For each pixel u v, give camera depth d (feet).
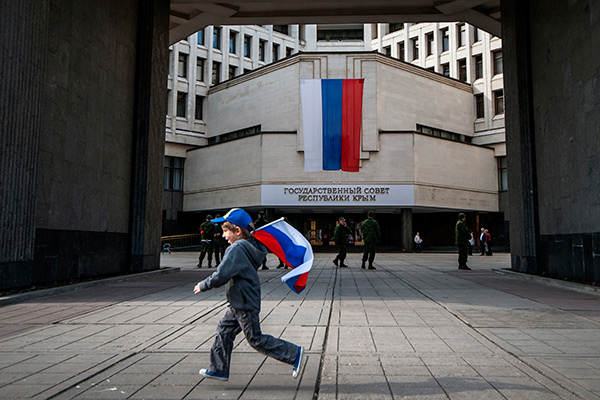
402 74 128.36
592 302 25.91
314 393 11.36
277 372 13.01
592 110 34.22
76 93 36.50
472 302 25.84
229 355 11.88
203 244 55.57
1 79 27.45
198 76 151.02
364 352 15.08
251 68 165.17
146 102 47.73
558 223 39.73
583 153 35.60
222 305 24.72
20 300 26.11
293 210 127.65
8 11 28.09
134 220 45.88
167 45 52.44
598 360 14.12
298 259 12.47
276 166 119.03
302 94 85.05
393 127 124.36
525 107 45.73
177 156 140.97
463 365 13.61
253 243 12.05
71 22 35.83
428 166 120.26
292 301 26.16
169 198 138.31
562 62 39.14
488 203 133.80
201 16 60.18
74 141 36.09
